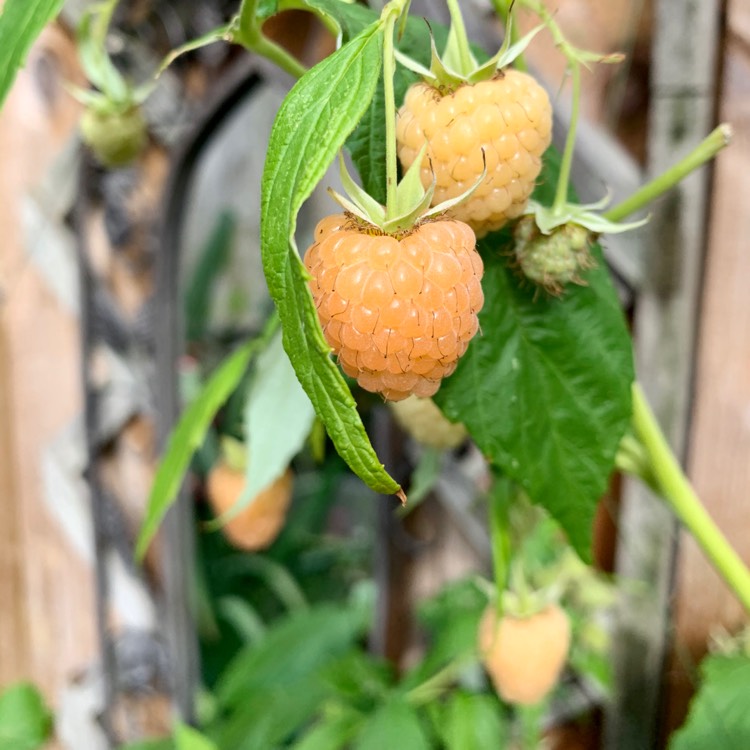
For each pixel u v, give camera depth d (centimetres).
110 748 30
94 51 20
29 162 26
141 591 29
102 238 26
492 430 12
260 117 37
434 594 26
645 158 18
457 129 10
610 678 21
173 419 26
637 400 14
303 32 21
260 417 18
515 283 12
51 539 30
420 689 23
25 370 28
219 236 39
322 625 30
